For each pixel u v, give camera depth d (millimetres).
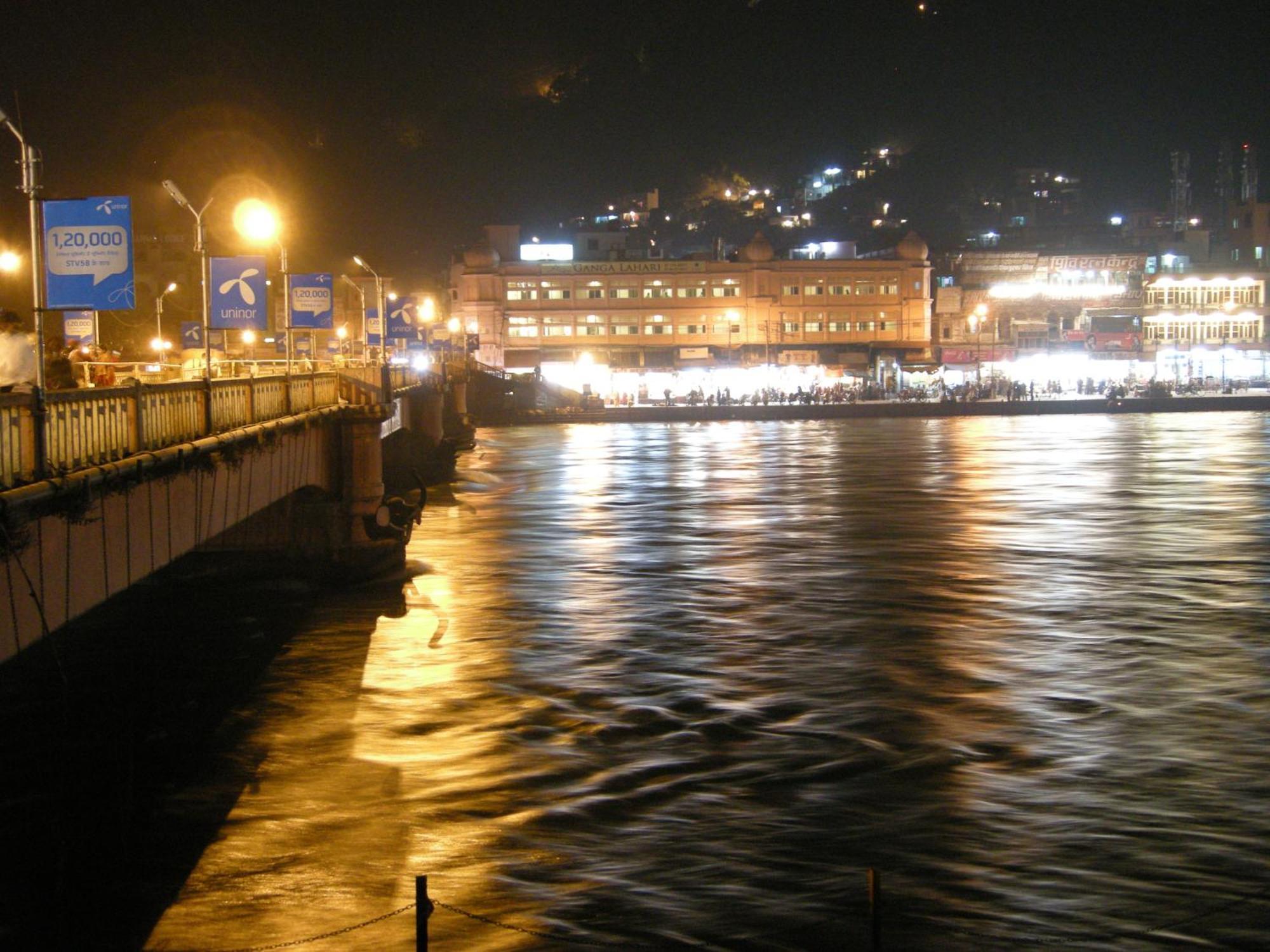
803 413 106250
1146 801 17125
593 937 13312
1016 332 125875
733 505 51094
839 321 120125
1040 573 34812
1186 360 124500
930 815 16656
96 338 31250
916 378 116938
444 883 14625
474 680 23625
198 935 13367
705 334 118375
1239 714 21188
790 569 35781
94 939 13297
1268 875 14766
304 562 32781
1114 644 26328
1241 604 30344
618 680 23562
